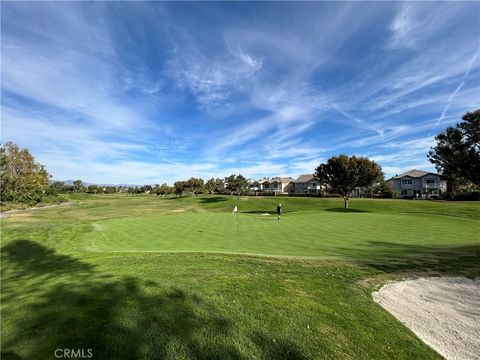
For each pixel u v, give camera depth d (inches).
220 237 607.5
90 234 656.4
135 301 244.8
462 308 262.1
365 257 413.1
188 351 178.5
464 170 645.3
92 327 204.5
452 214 1128.8
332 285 300.5
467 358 194.4
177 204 2684.5
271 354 179.5
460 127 641.0
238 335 196.5
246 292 270.5
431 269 353.7
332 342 195.8
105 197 4643.2
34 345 187.2
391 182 3469.5
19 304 251.9
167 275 319.9
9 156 2004.2
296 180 4468.5
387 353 189.9
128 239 598.2
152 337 191.8
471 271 345.4
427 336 218.4
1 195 2043.6
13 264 433.4
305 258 402.0
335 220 906.7
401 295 286.8
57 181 4857.3
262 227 752.3
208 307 235.0
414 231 674.2
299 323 216.1
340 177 1681.8
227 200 2568.9
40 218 1368.1
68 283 301.6
